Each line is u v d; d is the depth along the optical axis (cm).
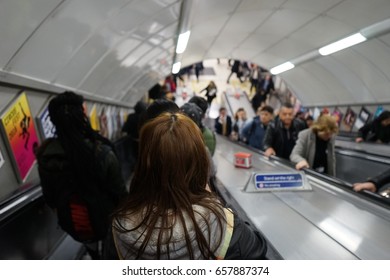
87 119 171
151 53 542
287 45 620
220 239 74
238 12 460
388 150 406
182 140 75
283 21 499
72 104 161
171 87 1353
